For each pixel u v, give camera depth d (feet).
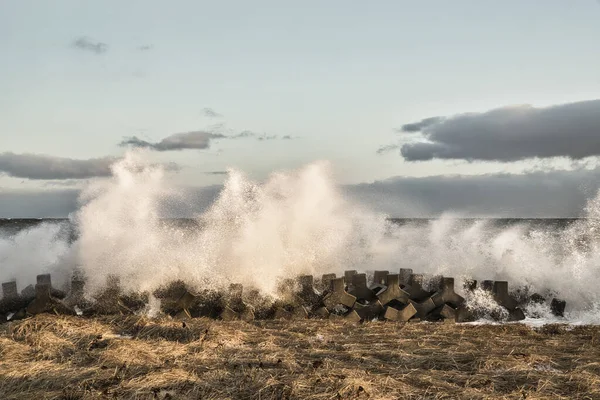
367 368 21.45
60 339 25.57
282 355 23.34
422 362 22.70
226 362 21.88
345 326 30.91
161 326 27.91
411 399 17.99
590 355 24.06
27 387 19.54
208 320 31.35
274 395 18.25
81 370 21.06
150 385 18.97
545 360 22.95
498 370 21.38
